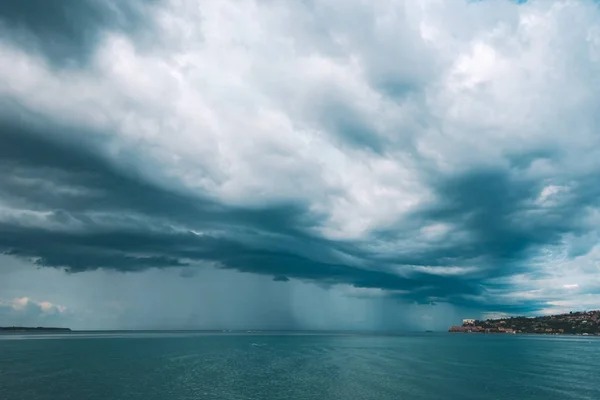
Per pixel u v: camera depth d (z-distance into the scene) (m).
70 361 84.75
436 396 48.06
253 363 84.44
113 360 88.00
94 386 52.91
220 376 63.50
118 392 48.88
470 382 58.84
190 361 87.50
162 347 136.50
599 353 124.69
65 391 49.16
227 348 133.75
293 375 65.31
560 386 56.03
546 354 119.25
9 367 73.00
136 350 120.25
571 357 108.00
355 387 53.66
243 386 54.03
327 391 50.59
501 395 49.16
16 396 46.19
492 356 109.50
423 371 72.00
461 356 108.50
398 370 73.25
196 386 53.75
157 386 53.41
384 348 141.25
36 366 74.81
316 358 97.31
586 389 53.78
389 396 47.78
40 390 49.69
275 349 130.88
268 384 55.78
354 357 100.88
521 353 123.19
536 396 48.91
